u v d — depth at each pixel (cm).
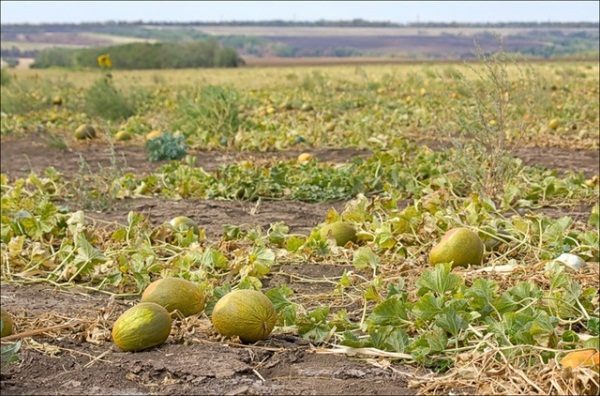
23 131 1983
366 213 812
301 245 740
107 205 995
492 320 507
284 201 1034
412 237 754
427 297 507
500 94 1000
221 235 854
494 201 959
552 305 535
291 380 465
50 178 1125
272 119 1955
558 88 2770
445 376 449
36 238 793
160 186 1101
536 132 1566
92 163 1440
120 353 507
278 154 1473
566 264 652
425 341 484
